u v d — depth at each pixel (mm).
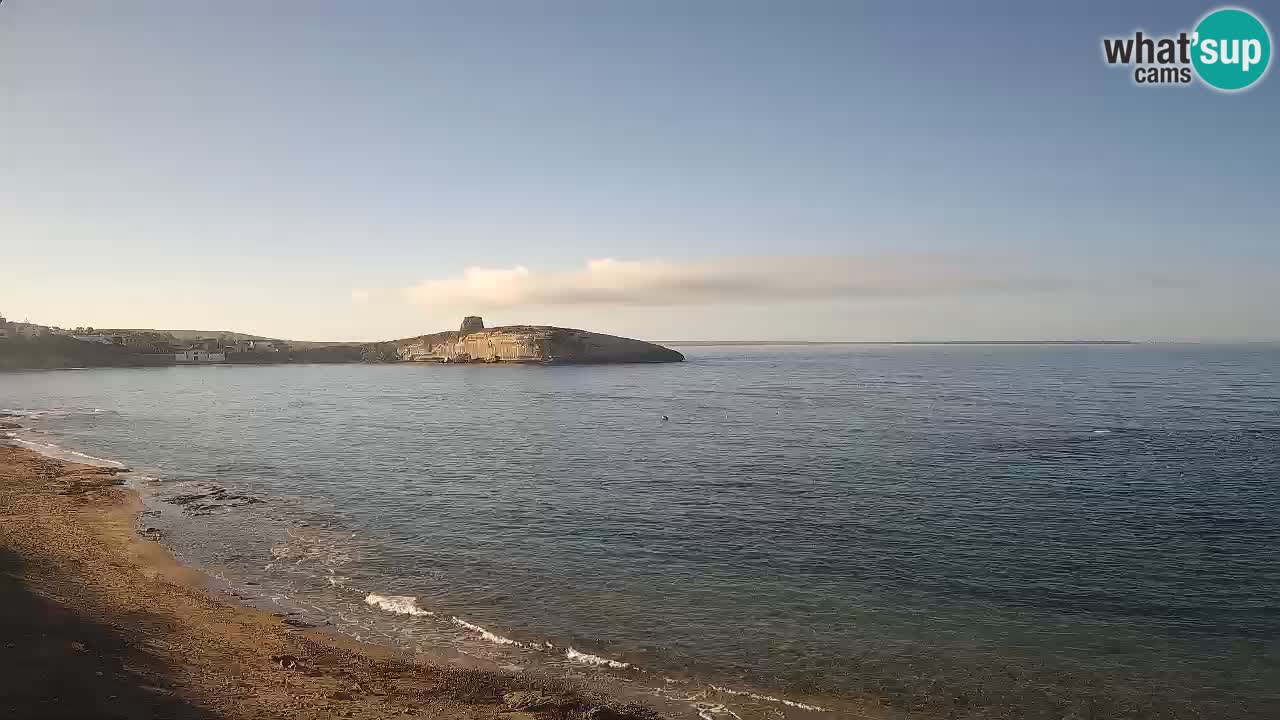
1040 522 31672
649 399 106875
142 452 54031
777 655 18500
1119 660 18344
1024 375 164000
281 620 20094
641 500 36875
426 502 36438
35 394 116812
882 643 19281
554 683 16656
